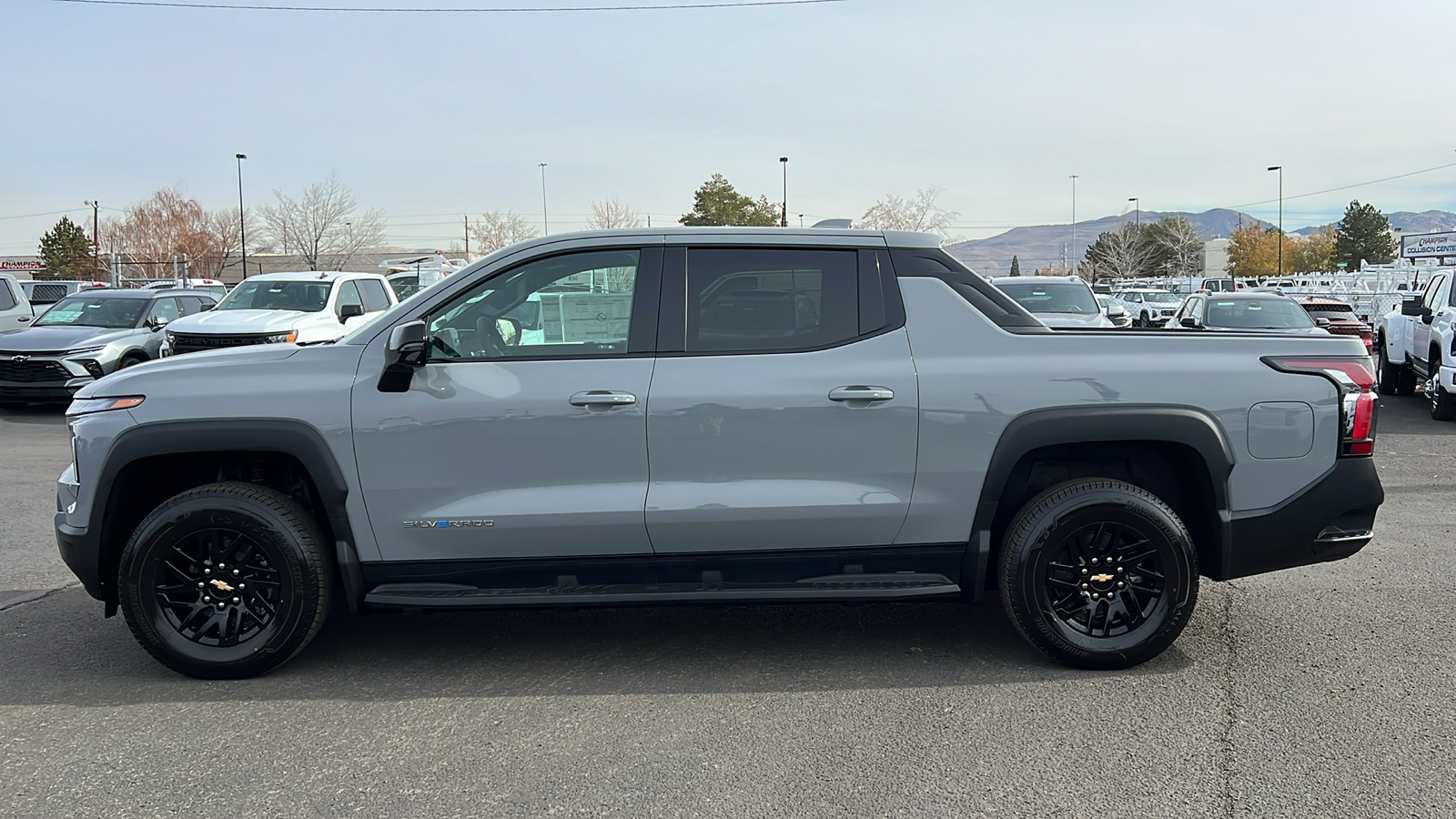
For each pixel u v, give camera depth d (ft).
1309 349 14.61
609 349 14.35
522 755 12.02
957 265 14.85
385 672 14.85
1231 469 14.28
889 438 14.16
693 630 16.69
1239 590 18.51
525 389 14.10
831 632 16.47
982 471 14.23
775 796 10.95
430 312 14.52
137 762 11.92
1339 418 14.46
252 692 14.10
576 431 14.05
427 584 14.53
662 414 14.03
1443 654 15.06
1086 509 14.03
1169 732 12.48
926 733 12.52
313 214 212.84
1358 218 337.31
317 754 12.09
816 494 14.17
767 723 12.86
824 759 11.83
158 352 50.62
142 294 52.70
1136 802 10.77
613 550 14.38
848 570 14.66
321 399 14.08
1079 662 14.39
